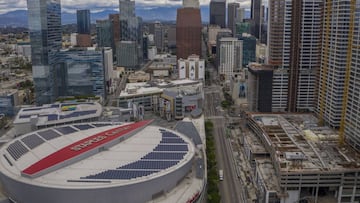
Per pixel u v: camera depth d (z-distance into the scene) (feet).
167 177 602.85
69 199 556.10
